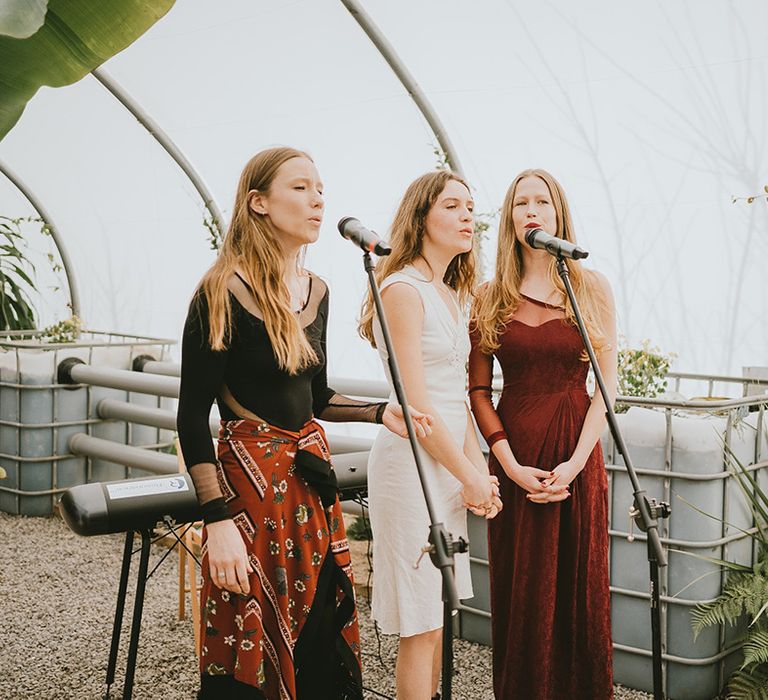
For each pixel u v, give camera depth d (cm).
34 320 667
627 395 325
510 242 258
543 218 252
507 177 455
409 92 436
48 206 633
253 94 488
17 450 537
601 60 391
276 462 197
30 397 533
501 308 256
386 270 245
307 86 468
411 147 469
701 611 284
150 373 546
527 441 249
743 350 400
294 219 200
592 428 247
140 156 564
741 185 381
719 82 370
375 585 240
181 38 460
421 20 405
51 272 669
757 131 368
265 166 201
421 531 231
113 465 567
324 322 220
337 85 459
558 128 424
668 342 425
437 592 233
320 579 202
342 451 424
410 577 231
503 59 411
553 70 405
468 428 246
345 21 417
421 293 233
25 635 354
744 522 302
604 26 378
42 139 580
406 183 484
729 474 288
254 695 190
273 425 198
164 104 518
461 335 242
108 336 652
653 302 425
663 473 288
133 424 569
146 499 248
